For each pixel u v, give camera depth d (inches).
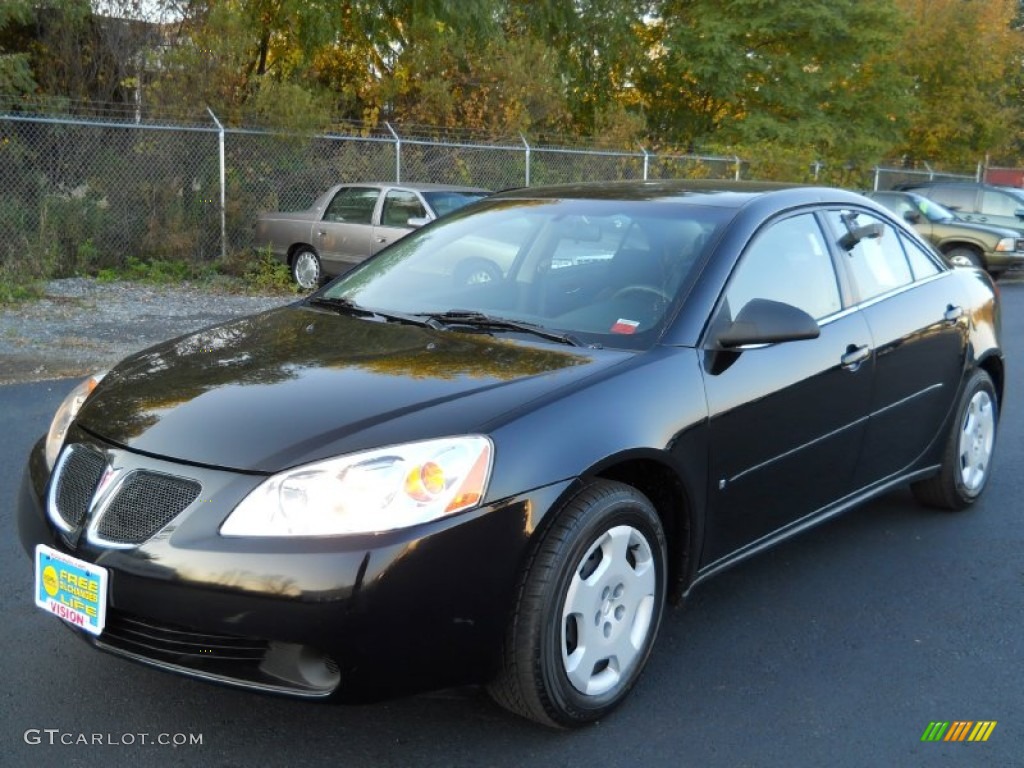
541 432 116.1
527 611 113.7
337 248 542.6
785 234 162.1
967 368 197.6
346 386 123.9
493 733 121.6
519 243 165.5
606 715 125.6
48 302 461.4
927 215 717.9
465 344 139.3
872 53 1059.3
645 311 143.2
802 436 153.3
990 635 153.1
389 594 105.0
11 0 579.2
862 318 168.9
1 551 170.7
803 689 134.9
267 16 715.4
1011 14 1302.9
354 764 114.7
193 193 590.6
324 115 619.2
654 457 125.6
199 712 124.6
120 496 113.7
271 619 104.3
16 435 243.1
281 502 107.0
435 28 781.3
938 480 201.6
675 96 1085.1
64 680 131.0
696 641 148.5
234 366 134.1
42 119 518.3
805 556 183.3
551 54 853.2
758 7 987.9
